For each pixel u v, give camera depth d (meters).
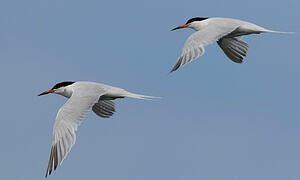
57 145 12.98
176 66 14.26
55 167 12.77
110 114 16.80
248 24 15.51
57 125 13.21
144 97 14.82
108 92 14.65
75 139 13.02
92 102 14.03
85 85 14.80
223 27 14.98
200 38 14.51
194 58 14.05
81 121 13.42
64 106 13.65
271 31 15.33
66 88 15.63
